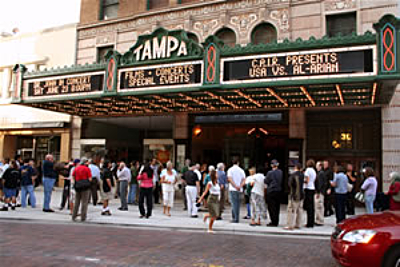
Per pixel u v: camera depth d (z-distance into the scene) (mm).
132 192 15492
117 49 20141
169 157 18859
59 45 22016
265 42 16547
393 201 9109
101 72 14258
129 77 13516
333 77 10359
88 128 21172
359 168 15094
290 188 9852
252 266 6070
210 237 8711
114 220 10828
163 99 14750
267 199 10414
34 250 6844
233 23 17078
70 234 8641
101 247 7254
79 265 5852
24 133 22969
